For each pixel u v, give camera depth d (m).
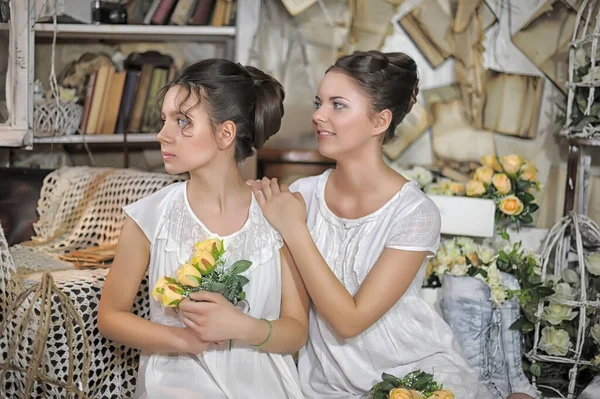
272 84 1.81
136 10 3.27
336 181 1.98
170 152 1.68
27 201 2.59
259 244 1.73
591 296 2.53
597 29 2.58
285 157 3.05
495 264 2.41
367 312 1.77
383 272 1.80
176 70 3.26
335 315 1.74
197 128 1.66
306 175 3.06
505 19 3.08
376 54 1.88
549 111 3.12
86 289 1.97
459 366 1.93
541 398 2.33
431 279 2.60
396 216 1.86
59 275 2.10
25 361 1.86
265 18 3.14
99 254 2.36
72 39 3.30
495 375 2.34
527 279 2.43
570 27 3.07
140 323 1.67
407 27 3.12
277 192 1.78
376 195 1.91
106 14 3.12
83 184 2.60
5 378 1.90
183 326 1.72
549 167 3.14
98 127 3.13
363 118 1.84
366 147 1.88
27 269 2.18
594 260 2.50
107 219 2.51
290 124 3.17
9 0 2.70
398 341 1.92
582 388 2.53
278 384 1.76
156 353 1.71
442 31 3.10
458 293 2.33
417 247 1.82
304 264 1.74
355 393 1.90
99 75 3.12
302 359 2.00
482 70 3.10
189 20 3.19
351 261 1.88
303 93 3.17
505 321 2.39
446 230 2.68
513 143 3.14
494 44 3.09
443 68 3.12
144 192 2.47
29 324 1.85
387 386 1.76
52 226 2.56
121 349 2.02
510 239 2.92
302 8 3.10
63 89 3.16
